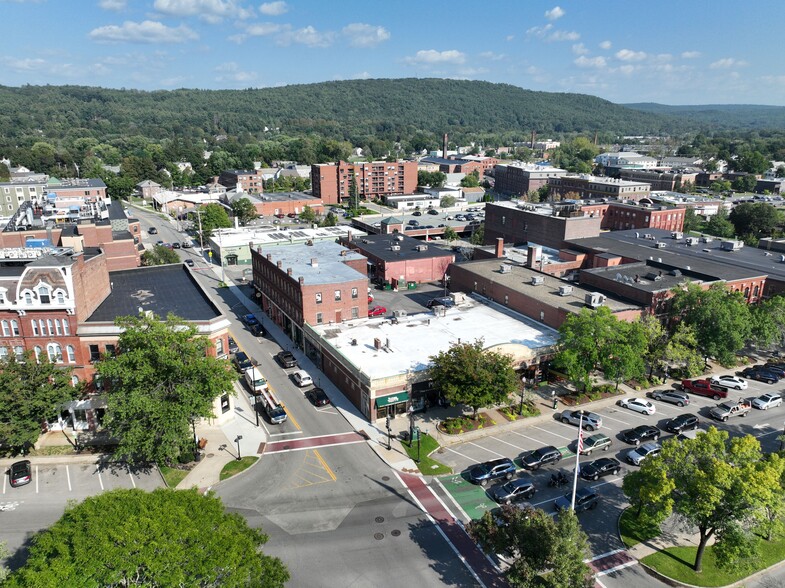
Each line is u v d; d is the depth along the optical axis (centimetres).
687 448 3884
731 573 3862
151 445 4812
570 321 6462
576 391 6788
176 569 2586
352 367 6256
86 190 17688
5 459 5416
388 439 5694
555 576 3312
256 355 7944
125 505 3027
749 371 7381
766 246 11700
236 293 10988
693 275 8775
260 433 5850
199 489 4897
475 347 6056
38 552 2752
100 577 2520
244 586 2791
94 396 5862
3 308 5625
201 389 5056
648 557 4134
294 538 4278
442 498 4784
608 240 11506
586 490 4725
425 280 11606
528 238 12650
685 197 18200
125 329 5741
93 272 6494
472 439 5725
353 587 3816
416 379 6097
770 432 5950
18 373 5062
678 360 6956
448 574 3941
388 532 4359
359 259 9656
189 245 15175
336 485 4959
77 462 5384
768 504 3566
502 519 3819
